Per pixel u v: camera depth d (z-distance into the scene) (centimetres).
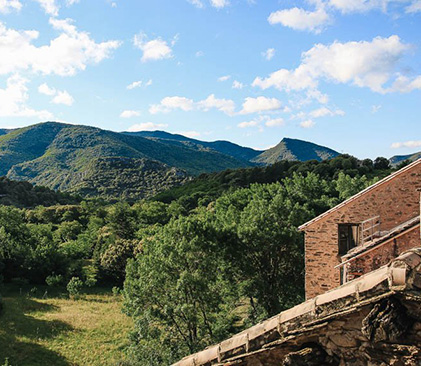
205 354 527
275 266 3300
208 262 2931
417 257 369
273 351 468
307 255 2002
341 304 402
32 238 7194
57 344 3450
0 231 6469
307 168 10438
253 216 3388
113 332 3853
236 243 3212
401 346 373
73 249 7469
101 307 4847
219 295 2980
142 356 2678
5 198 13900
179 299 2803
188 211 10394
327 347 427
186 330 2902
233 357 490
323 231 1972
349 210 1916
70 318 4203
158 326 2973
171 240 3020
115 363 2920
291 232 3216
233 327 3288
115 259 6150
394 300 374
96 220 9706
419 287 348
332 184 6262
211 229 3144
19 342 3372
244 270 3186
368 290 380
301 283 3272
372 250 1221
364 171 9762
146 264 2930
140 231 7488
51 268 6025
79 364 3072
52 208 11288
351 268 1243
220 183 13338
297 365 428
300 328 431
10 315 4072
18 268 5900
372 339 383
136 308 2853
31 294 5334
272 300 3152
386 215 1839
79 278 6191
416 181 1789
